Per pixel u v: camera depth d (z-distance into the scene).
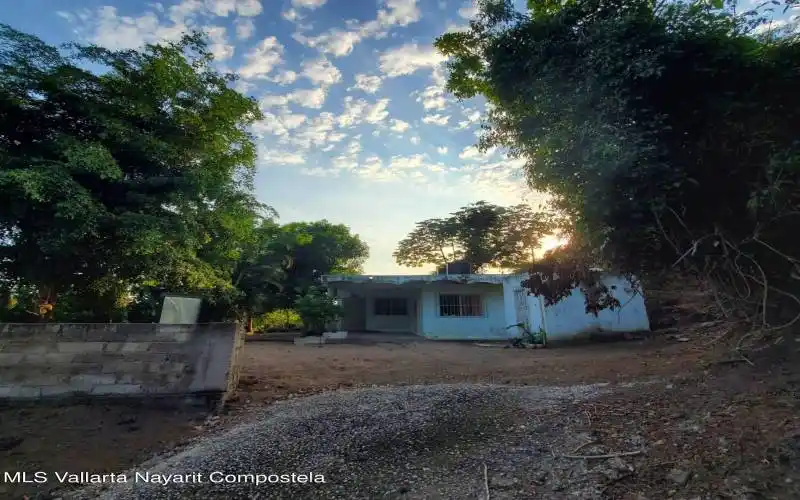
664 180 3.19
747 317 4.19
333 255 24.72
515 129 4.84
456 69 7.10
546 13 4.84
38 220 6.27
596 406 4.28
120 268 7.48
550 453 3.25
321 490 2.96
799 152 2.95
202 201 8.21
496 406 4.68
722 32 3.33
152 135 7.61
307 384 6.71
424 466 3.23
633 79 3.37
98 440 4.20
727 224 3.51
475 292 15.41
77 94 6.95
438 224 28.38
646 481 2.62
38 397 4.80
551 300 4.81
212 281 9.34
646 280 4.33
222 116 8.68
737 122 3.40
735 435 2.90
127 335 5.16
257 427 4.43
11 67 6.41
